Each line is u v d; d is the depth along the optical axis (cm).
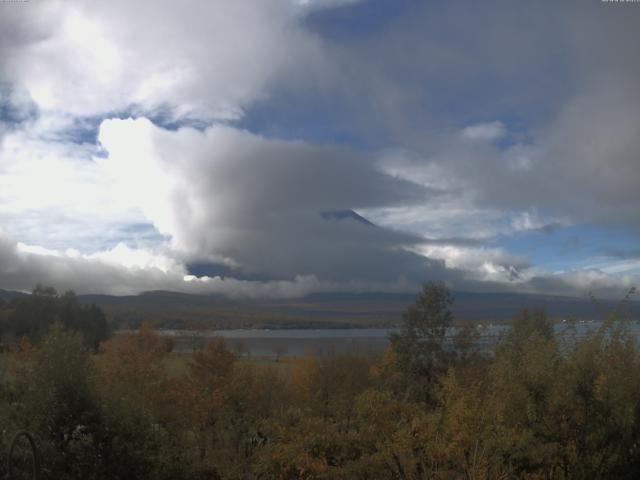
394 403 1163
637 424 936
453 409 980
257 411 3556
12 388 1412
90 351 1518
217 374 3512
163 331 5741
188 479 1652
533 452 904
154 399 3109
